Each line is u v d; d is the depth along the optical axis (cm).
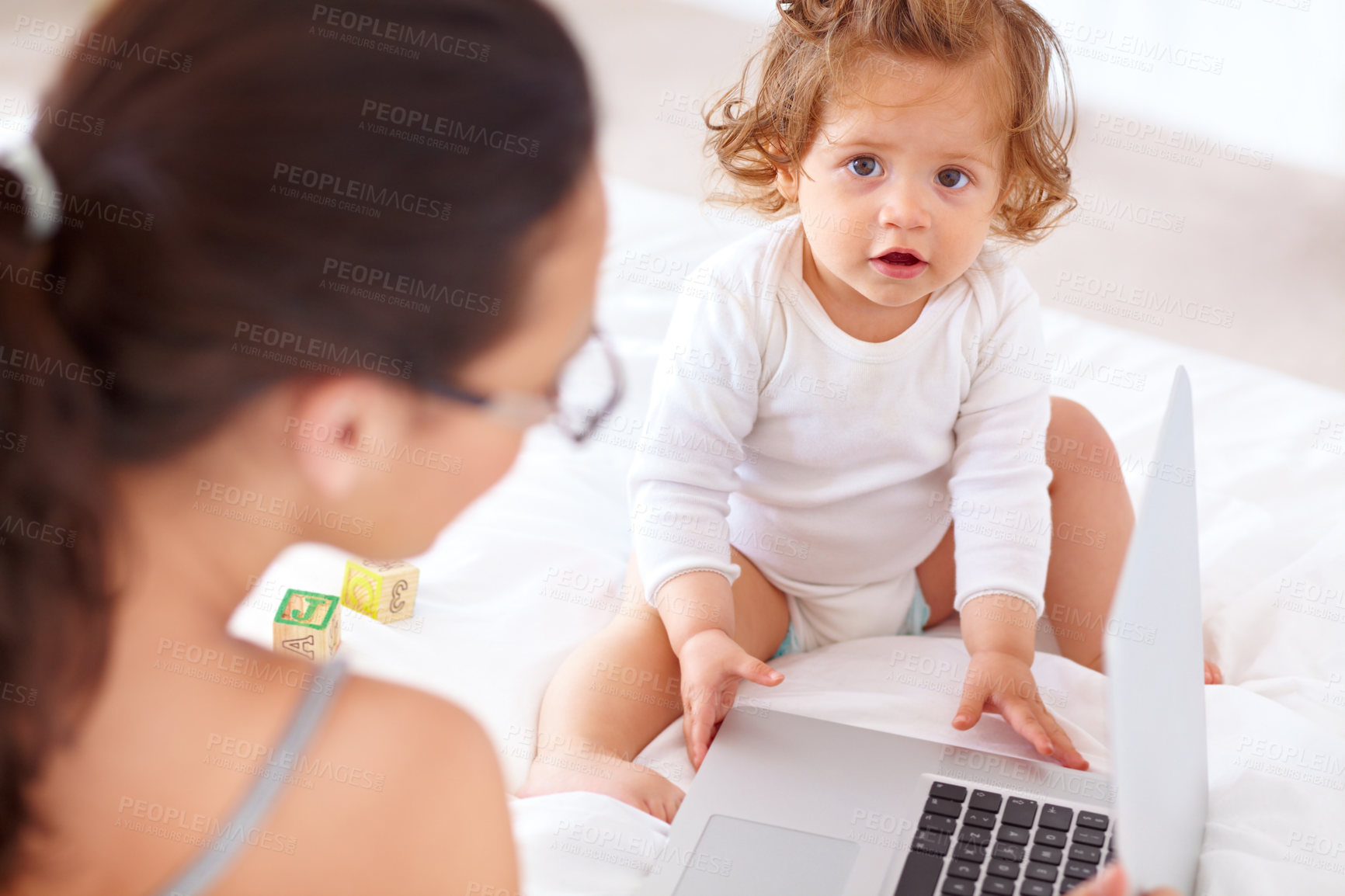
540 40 51
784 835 85
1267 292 292
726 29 398
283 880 61
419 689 69
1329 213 338
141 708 57
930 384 114
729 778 91
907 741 95
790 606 121
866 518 117
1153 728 68
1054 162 118
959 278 116
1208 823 87
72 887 58
